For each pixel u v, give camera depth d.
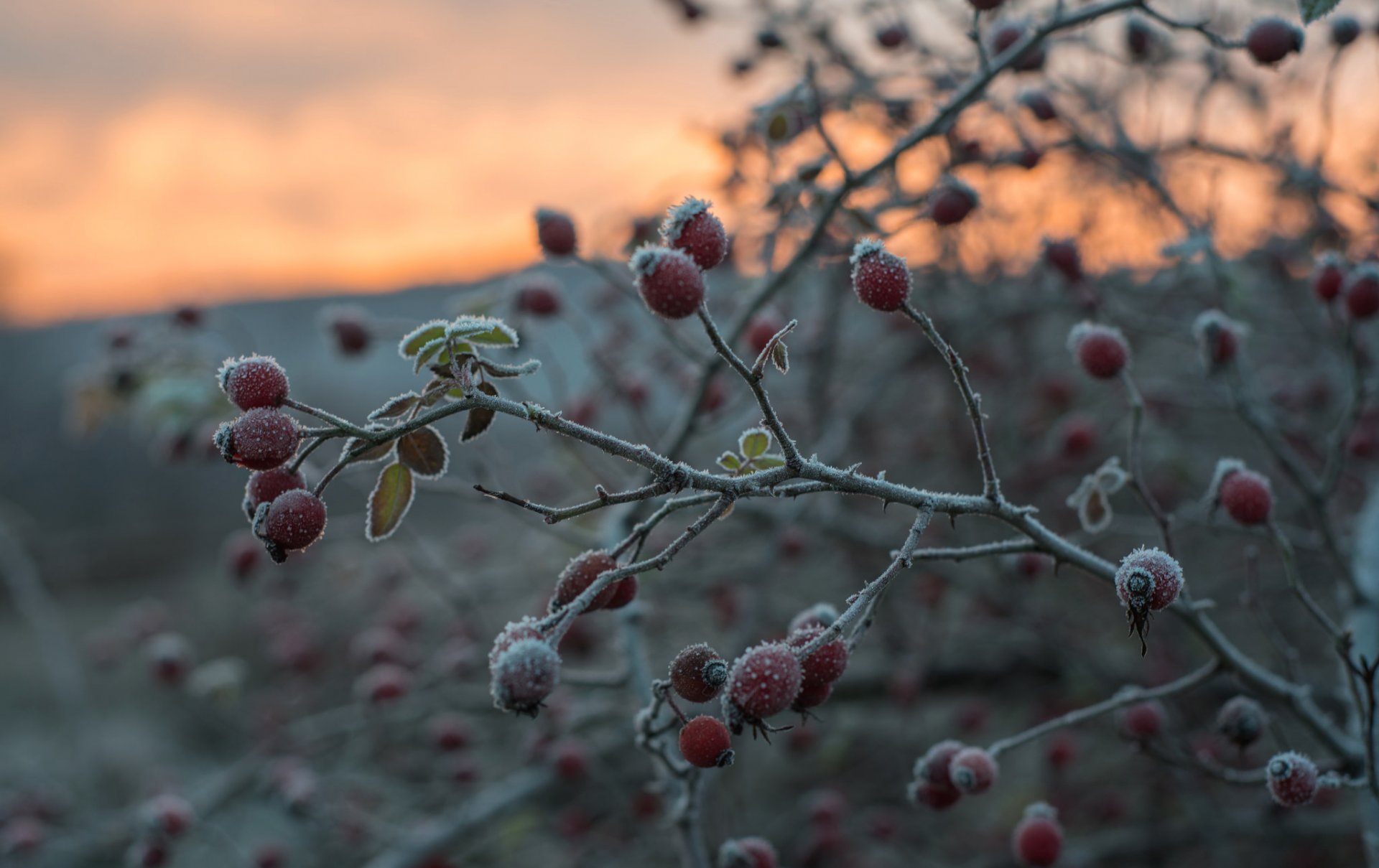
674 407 5.17
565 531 3.55
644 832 4.45
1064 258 2.99
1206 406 4.05
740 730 1.36
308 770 4.50
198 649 8.33
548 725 4.05
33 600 5.90
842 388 5.32
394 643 4.61
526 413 1.48
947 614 5.05
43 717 8.12
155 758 7.26
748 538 5.25
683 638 5.27
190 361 4.29
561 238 2.88
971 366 5.02
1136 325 3.53
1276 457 2.54
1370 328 4.09
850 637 1.59
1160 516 2.09
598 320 5.17
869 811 4.69
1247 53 2.29
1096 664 4.24
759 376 1.46
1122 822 4.84
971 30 2.41
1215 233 3.55
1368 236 3.65
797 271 2.90
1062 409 4.78
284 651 5.66
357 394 7.87
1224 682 3.96
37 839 4.48
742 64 3.79
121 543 10.80
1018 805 5.04
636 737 1.91
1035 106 2.98
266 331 7.57
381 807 4.98
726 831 4.20
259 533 1.51
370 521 1.63
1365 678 1.77
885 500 1.59
